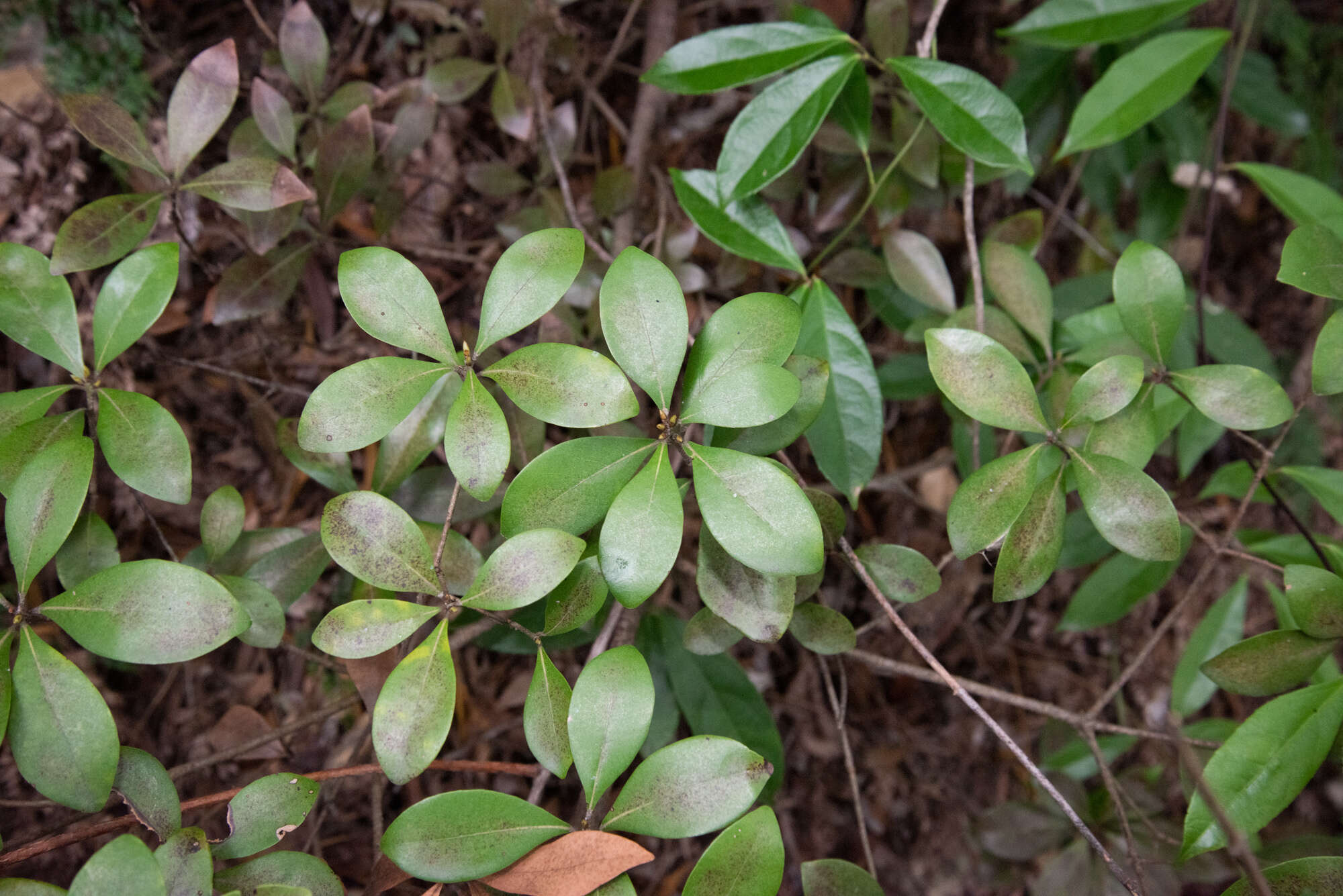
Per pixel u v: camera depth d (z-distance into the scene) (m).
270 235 0.67
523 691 0.81
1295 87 0.98
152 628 0.52
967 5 0.93
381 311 0.53
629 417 0.52
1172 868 0.74
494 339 0.54
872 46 0.78
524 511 0.53
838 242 0.68
